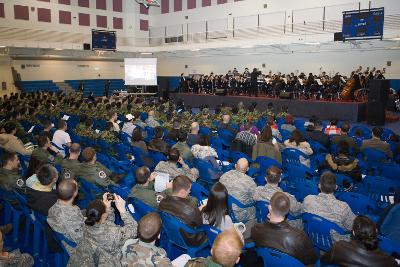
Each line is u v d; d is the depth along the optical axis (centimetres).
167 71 2936
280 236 287
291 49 2203
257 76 1927
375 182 492
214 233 328
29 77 2530
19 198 415
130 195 397
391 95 1806
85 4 2730
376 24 1512
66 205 324
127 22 2927
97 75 2956
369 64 1942
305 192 489
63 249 340
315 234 341
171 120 994
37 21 2498
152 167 649
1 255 305
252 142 711
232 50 2483
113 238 273
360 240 260
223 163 628
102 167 521
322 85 1712
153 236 244
